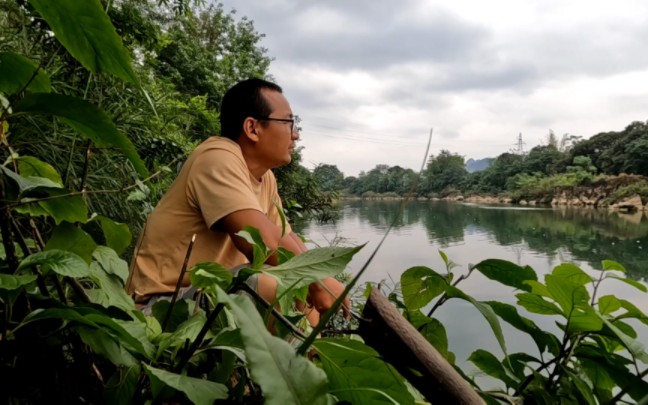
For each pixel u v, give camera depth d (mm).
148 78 4926
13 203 574
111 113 3018
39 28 2527
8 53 574
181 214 1278
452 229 26562
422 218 35812
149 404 562
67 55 2484
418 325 1073
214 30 19547
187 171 1297
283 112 1471
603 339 976
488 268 1049
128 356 568
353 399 549
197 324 619
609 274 973
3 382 520
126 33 3588
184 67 14383
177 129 5141
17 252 708
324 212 12539
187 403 575
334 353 541
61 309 488
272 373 356
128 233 771
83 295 625
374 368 536
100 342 542
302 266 603
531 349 3865
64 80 2674
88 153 694
